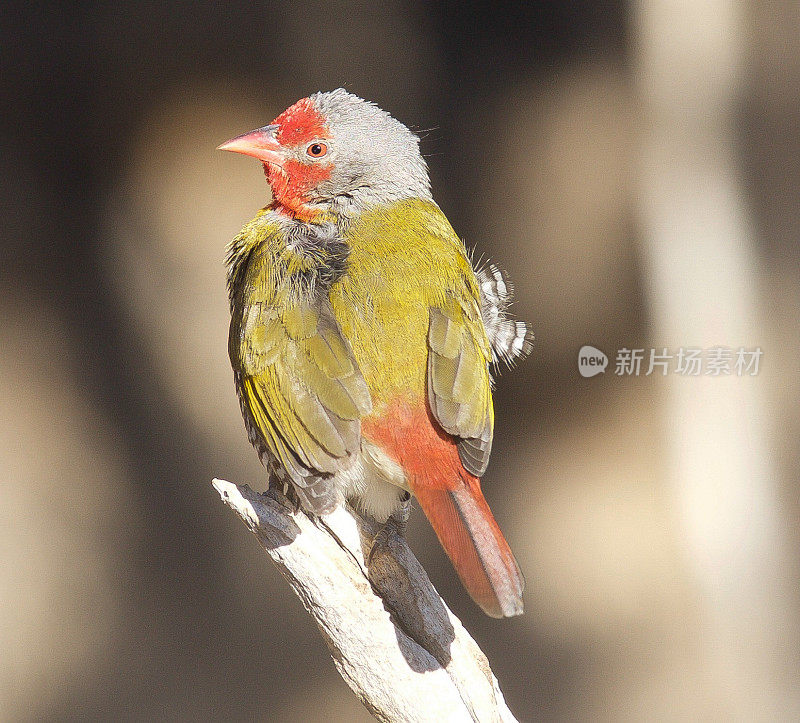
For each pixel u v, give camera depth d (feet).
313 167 22.65
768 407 40.37
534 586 39.14
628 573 39.52
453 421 18.95
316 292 20.33
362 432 19.38
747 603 39.78
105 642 37.40
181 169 41.75
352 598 19.42
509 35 41.60
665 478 40.27
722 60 39.78
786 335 40.24
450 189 41.27
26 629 36.96
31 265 40.86
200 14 41.81
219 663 37.52
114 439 39.63
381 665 19.62
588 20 40.73
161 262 41.24
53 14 41.27
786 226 39.99
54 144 41.27
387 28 42.34
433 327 19.83
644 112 40.50
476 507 18.78
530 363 40.57
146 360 40.73
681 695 38.40
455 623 20.90
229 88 41.91
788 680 39.34
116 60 41.63
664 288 40.50
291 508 20.54
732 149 40.04
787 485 40.06
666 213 40.47
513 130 41.52
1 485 38.32
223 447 39.99
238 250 23.20
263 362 20.01
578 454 40.52
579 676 38.27
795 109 39.70
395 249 21.04
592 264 40.70
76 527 38.42
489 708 20.57
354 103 23.04
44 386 39.88
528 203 41.09
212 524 39.04
